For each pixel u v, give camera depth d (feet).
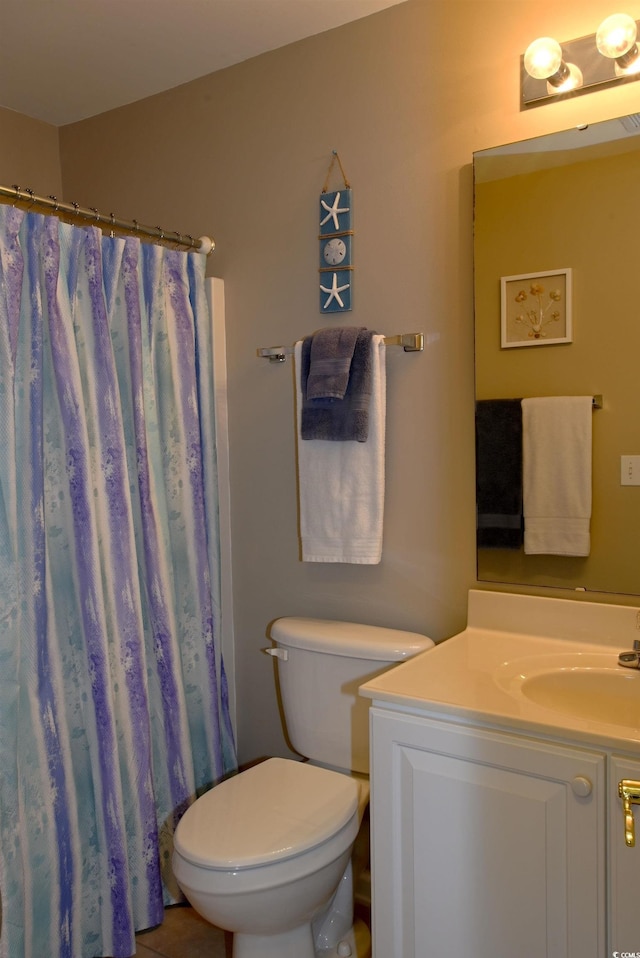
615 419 5.38
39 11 6.13
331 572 6.88
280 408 7.11
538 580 5.74
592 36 5.24
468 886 4.47
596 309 5.40
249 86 7.06
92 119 8.24
